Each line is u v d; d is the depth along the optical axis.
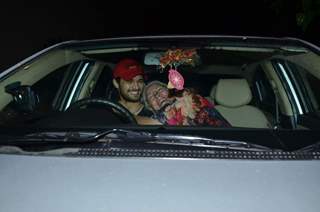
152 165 2.41
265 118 3.24
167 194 2.25
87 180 2.35
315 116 3.14
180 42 3.59
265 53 3.54
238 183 2.31
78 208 2.21
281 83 3.46
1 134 2.80
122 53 3.59
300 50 3.49
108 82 3.51
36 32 11.27
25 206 2.25
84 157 2.50
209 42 3.59
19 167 2.48
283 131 2.79
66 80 3.59
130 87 3.30
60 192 2.30
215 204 2.21
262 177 2.35
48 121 3.09
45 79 3.52
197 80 3.41
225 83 3.30
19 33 11.02
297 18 6.28
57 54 3.66
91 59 3.63
